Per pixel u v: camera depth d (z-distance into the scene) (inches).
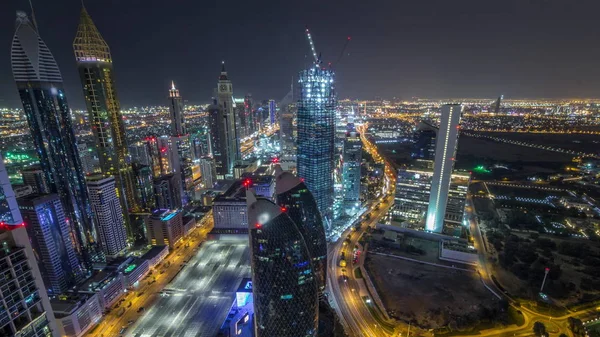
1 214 6171.3
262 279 5841.5
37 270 4360.2
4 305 3949.3
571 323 7859.3
